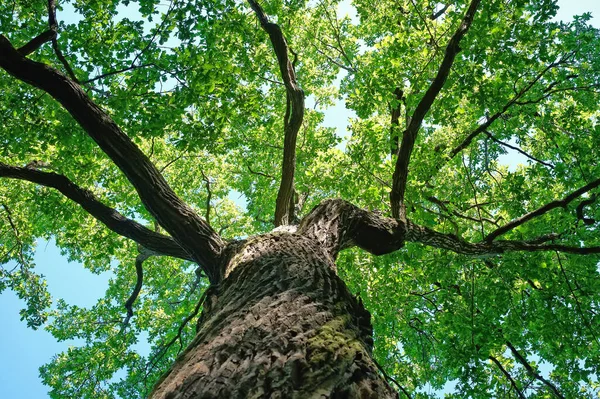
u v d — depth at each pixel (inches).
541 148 373.7
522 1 231.1
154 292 489.1
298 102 252.1
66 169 300.7
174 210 170.2
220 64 249.9
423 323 381.7
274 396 59.9
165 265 485.7
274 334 77.7
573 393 360.8
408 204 254.5
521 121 339.3
